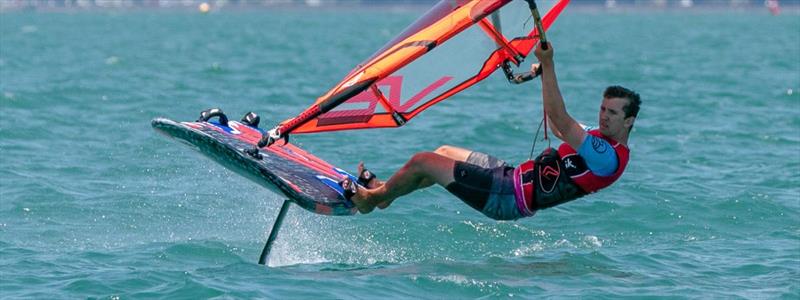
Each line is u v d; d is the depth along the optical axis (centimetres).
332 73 12481
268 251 3509
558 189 3212
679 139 6662
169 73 11662
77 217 4250
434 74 3397
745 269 3544
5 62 13200
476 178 3250
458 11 3253
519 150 6325
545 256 3719
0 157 5550
